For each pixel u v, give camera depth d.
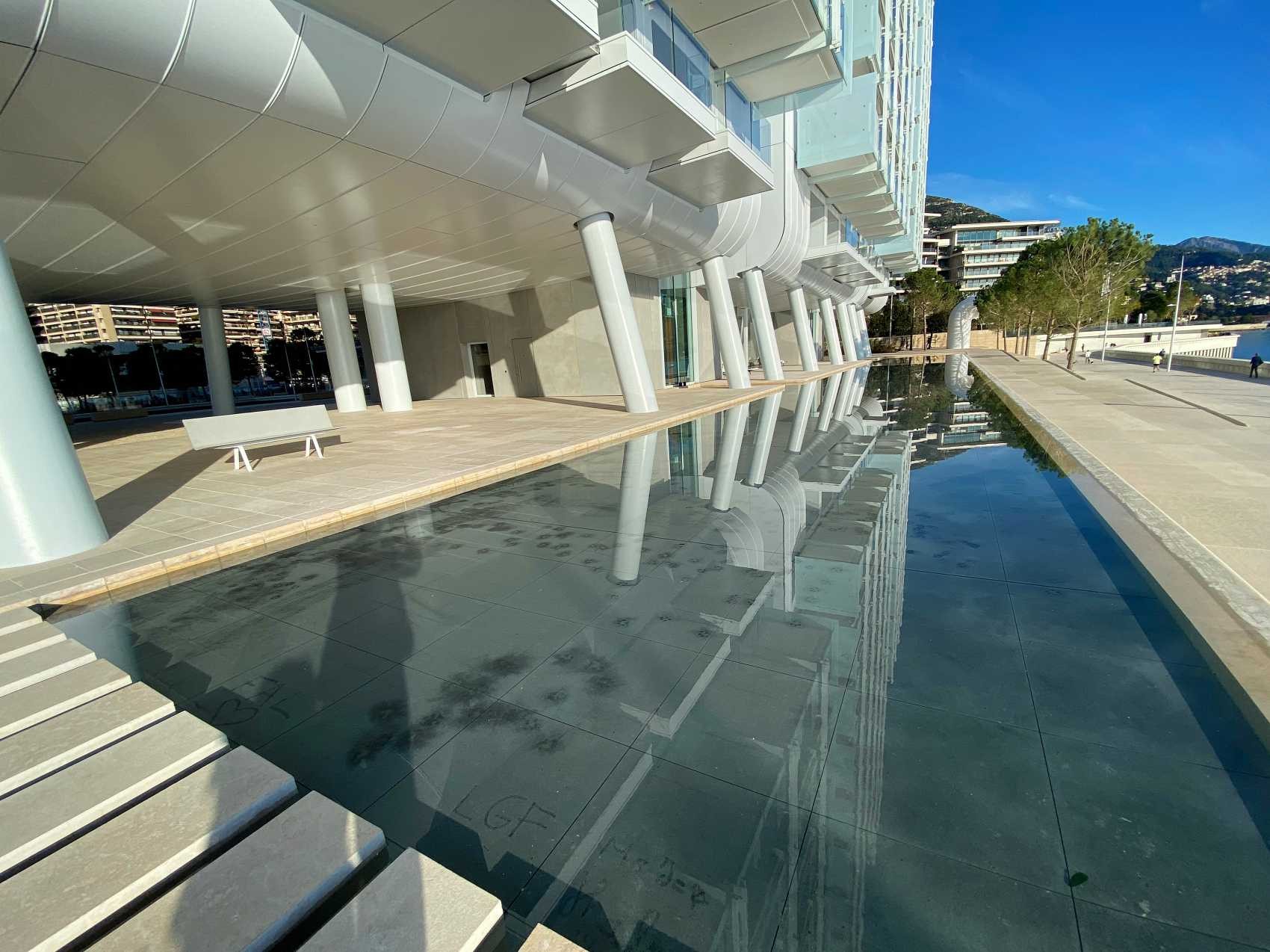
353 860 1.90
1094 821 2.01
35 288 14.18
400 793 2.29
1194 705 2.67
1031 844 1.92
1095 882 1.77
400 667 3.26
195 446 8.15
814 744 2.47
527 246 14.35
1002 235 103.88
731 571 4.48
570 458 9.45
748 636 3.45
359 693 3.02
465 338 23.58
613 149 10.92
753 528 5.56
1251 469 7.09
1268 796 2.11
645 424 12.26
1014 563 4.50
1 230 9.05
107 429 19.09
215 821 2.07
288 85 6.49
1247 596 3.82
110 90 5.72
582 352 21.03
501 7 6.52
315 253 12.98
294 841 1.96
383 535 5.75
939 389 19.48
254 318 52.38
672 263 18.97
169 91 5.95
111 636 3.78
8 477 4.74
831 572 4.41
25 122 5.96
